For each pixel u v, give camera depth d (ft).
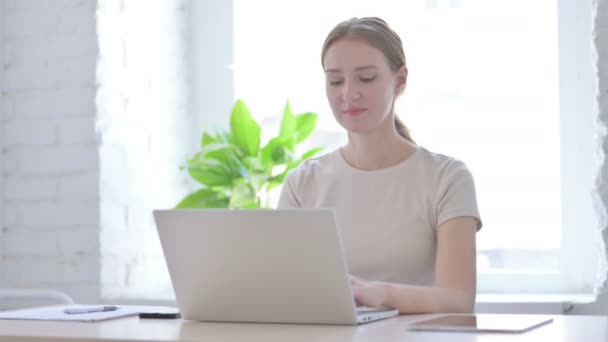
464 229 7.09
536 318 5.46
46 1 11.00
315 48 11.88
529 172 10.85
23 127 11.13
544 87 10.80
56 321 5.76
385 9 11.44
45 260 10.99
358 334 4.79
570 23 10.48
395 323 5.37
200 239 5.49
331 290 5.24
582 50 10.41
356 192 7.69
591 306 9.28
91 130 10.74
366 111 7.28
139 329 5.18
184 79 12.30
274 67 12.06
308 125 11.08
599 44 9.27
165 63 11.90
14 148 11.18
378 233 7.47
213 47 12.30
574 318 5.52
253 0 12.16
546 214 10.77
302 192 7.99
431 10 11.23
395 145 7.70
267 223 5.28
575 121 10.45
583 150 10.42
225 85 12.21
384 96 7.32
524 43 10.89
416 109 11.28
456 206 7.17
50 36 10.99
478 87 11.07
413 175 7.53
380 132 7.64
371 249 7.46
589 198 10.39
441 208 7.25
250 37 12.18
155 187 11.69
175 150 12.09
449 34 11.17
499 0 10.99
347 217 7.64
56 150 10.94
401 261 7.38
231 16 12.18
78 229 10.80
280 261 5.30
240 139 10.94
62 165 10.90
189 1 12.39
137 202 11.34
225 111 12.21
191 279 5.61
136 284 11.30
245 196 10.53
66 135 10.89
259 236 5.32
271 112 12.06
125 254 11.12
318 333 4.87
